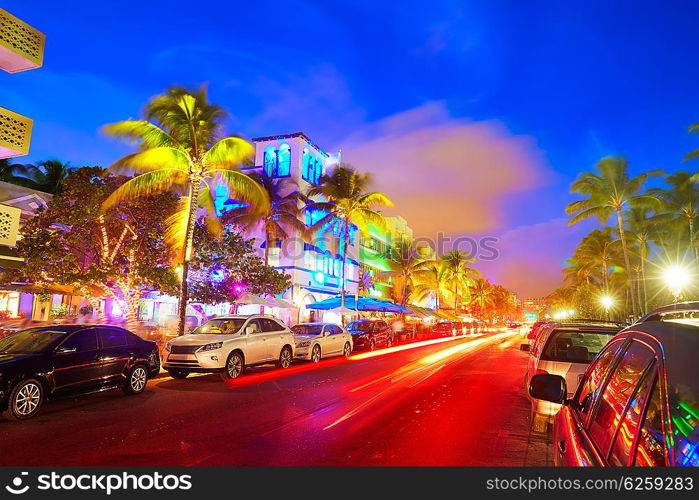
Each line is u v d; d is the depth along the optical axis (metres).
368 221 36.03
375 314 49.06
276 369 16.28
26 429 7.48
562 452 2.90
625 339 2.72
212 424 7.85
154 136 17.95
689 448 1.44
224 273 23.80
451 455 6.10
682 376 1.65
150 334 19.31
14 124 12.12
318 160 41.06
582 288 69.00
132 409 9.13
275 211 33.50
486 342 38.00
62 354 8.95
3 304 23.86
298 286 36.81
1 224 12.09
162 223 19.38
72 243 18.14
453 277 78.69
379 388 11.97
